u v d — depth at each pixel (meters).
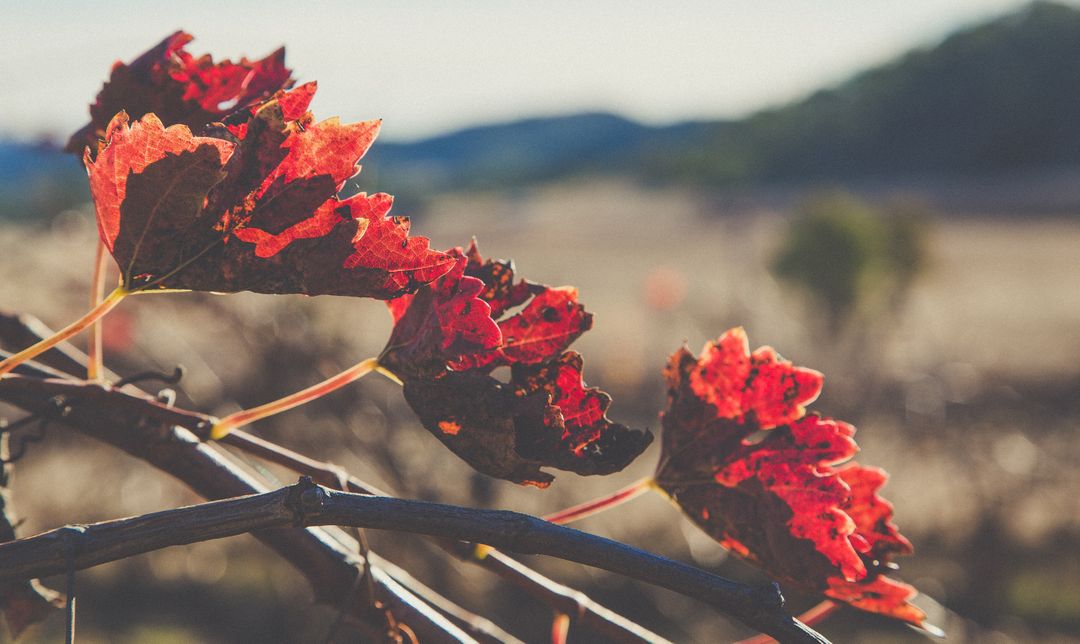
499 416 0.49
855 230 10.47
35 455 5.11
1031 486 6.34
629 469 6.56
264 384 3.07
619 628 0.60
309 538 0.57
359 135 0.48
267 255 0.47
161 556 5.98
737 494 0.58
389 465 2.97
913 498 6.55
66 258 3.30
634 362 10.17
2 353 0.59
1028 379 9.22
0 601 0.65
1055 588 5.74
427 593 0.71
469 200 51.56
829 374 8.09
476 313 0.50
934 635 0.56
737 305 10.45
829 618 5.39
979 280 21.27
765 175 51.66
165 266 0.47
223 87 0.62
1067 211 34.53
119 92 0.61
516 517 0.43
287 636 5.10
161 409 0.53
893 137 50.81
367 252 0.48
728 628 4.85
